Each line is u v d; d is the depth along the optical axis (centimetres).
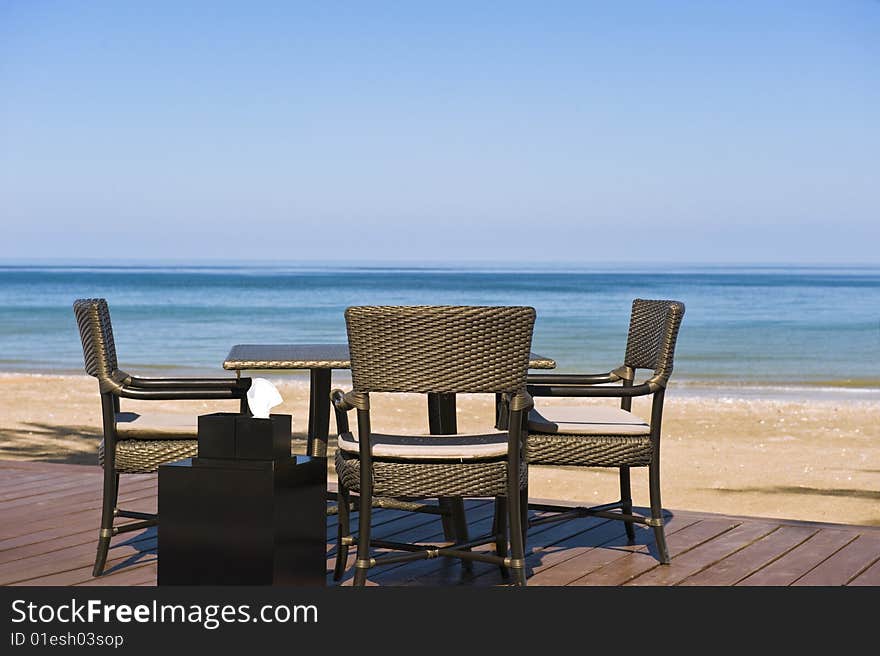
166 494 318
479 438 351
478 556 344
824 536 438
